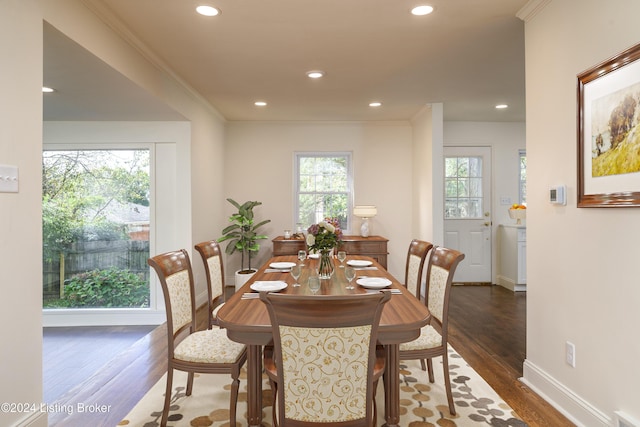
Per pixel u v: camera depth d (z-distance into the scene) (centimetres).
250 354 188
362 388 140
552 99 225
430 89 419
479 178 590
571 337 209
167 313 202
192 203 429
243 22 266
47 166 422
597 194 188
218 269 297
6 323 173
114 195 427
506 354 306
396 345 189
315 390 140
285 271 286
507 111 520
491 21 267
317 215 591
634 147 164
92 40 239
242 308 185
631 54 165
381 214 580
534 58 244
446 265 228
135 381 264
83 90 314
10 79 175
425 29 278
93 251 425
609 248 181
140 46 296
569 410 209
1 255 170
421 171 526
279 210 580
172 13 253
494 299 487
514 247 535
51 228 421
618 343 176
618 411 176
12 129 176
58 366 303
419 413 216
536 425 204
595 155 189
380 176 579
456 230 589
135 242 427
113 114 393
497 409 220
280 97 450
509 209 560
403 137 580
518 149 588
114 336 378
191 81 391
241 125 578
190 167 423
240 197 579
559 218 220
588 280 196
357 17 260
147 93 322
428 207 495
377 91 427
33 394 187
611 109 177
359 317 135
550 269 229
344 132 580
